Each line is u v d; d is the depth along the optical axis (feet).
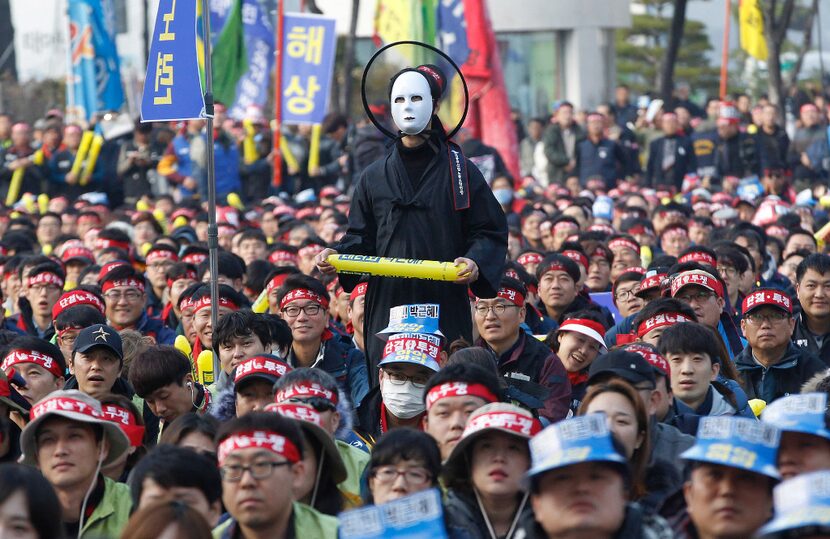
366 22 291.79
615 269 124.16
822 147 219.00
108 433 58.23
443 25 210.38
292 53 179.32
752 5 244.01
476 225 76.02
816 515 35.01
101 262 122.62
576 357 81.41
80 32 220.23
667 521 47.83
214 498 50.90
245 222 165.78
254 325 78.02
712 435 44.27
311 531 52.39
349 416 64.69
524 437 51.78
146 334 100.32
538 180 239.30
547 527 42.96
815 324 95.09
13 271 123.95
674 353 72.38
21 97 288.92
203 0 86.48
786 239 143.02
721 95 269.23
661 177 216.33
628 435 55.36
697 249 106.11
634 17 397.60
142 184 203.72
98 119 209.97
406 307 75.31
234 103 208.13
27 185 200.23
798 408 47.21
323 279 106.22
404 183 76.33
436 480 53.57
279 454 50.34
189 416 60.18
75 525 57.88
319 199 195.52
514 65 299.58
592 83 300.40
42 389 75.82
